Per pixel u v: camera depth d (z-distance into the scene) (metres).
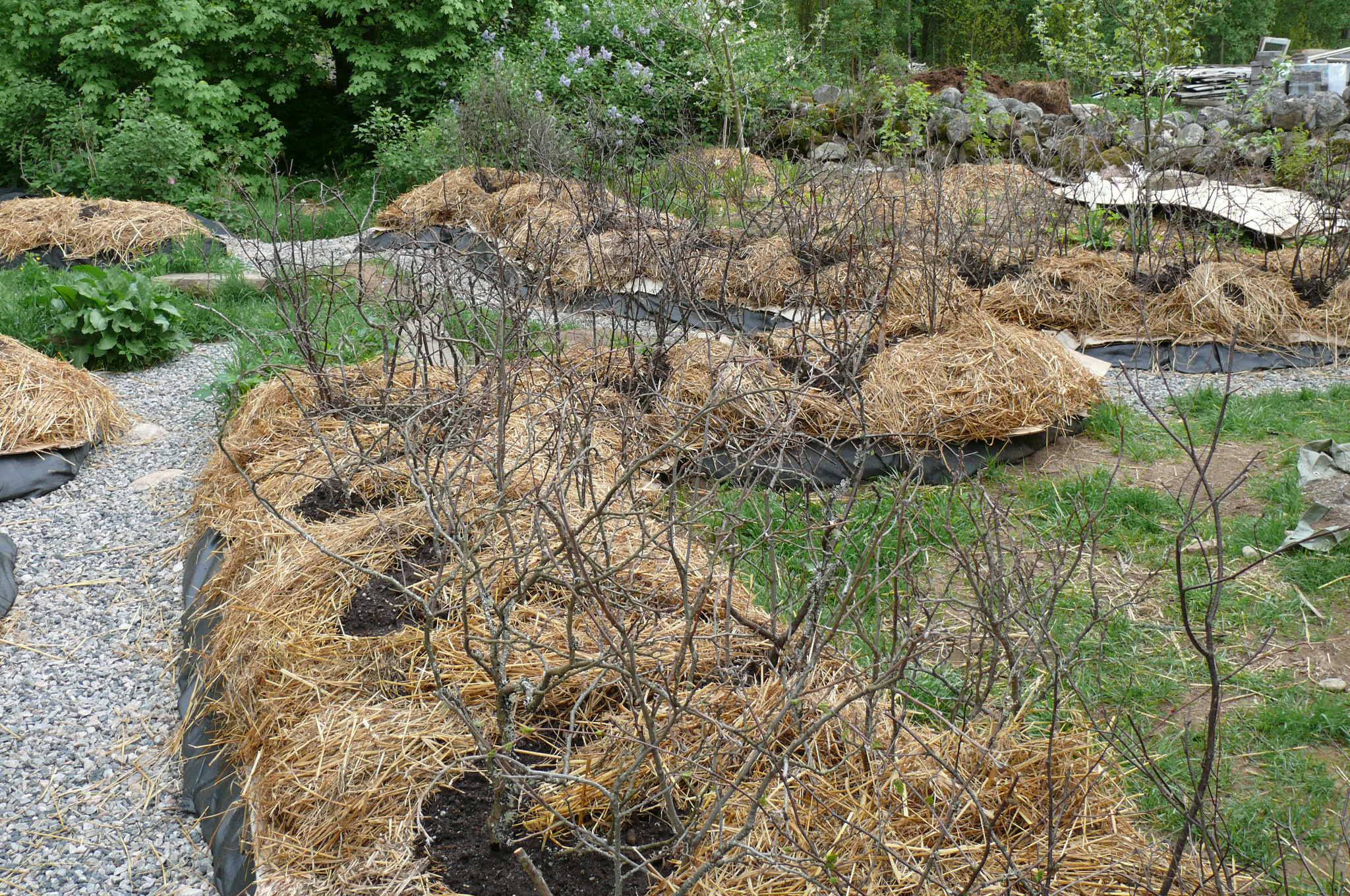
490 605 2.62
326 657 3.21
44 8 13.71
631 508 3.87
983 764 2.67
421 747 2.83
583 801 2.60
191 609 3.98
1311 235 7.88
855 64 17.44
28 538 4.69
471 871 2.51
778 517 4.27
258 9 14.48
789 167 9.05
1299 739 3.18
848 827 2.49
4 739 3.37
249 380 5.62
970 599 3.86
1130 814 2.69
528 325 5.44
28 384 5.54
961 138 12.02
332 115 16.52
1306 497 4.54
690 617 2.22
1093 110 12.05
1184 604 2.09
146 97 12.88
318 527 3.97
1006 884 2.26
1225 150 10.01
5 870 2.85
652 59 13.72
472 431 4.03
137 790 3.15
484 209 9.63
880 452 4.91
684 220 8.01
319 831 2.67
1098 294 6.93
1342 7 31.48
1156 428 5.51
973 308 6.05
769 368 5.23
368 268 8.69
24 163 12.81
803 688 2.56
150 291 7.13
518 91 12.45
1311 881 2.63
